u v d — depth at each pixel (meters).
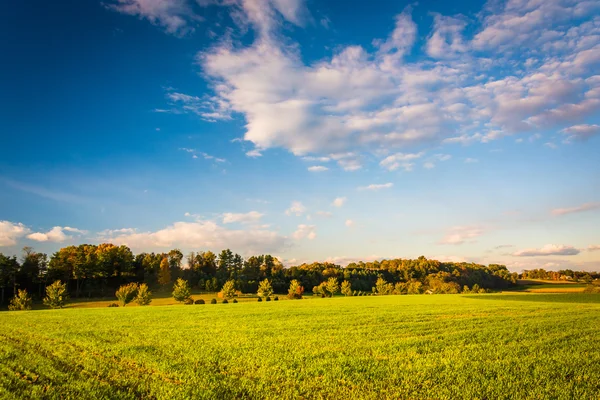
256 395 13.76
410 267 193.50
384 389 14.44
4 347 23.22
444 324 35.34
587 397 13.54
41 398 13.31
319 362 18.98
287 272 171.25
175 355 20.80
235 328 33.16
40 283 114.19
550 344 24.16
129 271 131.38
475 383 15.10
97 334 29.25
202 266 169.50
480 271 187.50
